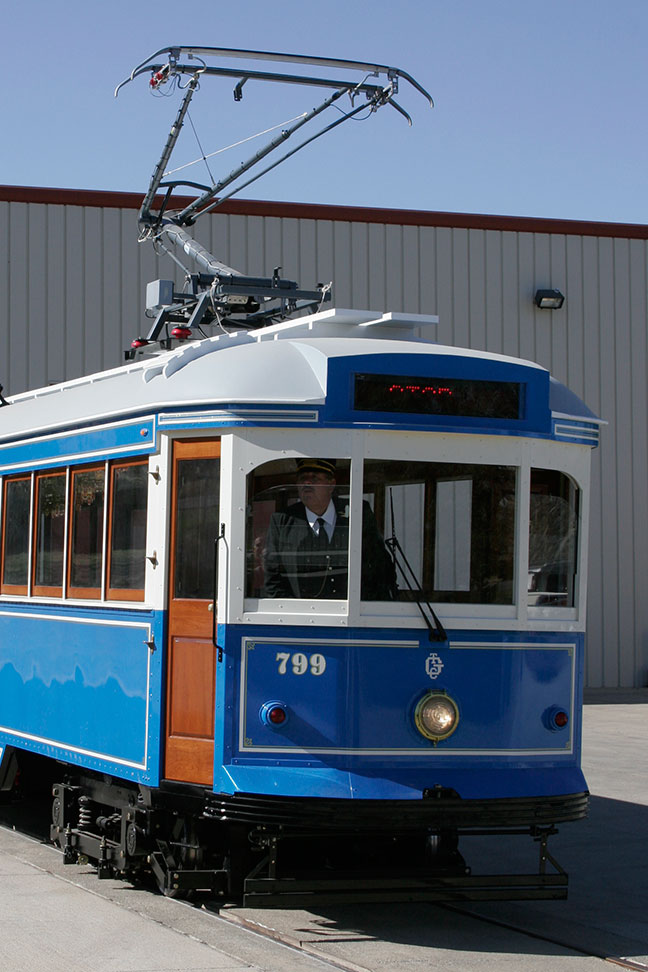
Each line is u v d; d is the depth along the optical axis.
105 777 7.52
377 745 6.29
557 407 6.88
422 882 6.21
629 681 20.56
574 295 20.25
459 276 19.59
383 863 7.05
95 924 6.43
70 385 8.97
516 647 6.57
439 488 6.51
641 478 20.62
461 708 6.41
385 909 6.97
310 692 6.31
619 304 20.50
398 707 6.33
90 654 7.52
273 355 6.64
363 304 19.05
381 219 19.19
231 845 6.68
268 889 6.04
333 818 6.05
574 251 20.27
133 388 7.31
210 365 6.78
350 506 6.36
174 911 6.74
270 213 18.66
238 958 5.85
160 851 6.93
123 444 7.23
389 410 6.45
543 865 6.46
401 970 5.73
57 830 8.12
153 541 6.86
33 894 7.11
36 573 8.36
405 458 6.44
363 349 6.57
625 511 20.58
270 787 6.13
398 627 6.37
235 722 6.32
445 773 6.33
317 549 6.39
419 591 6.43
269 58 8.96
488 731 6.45
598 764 12.75
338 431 6.38
